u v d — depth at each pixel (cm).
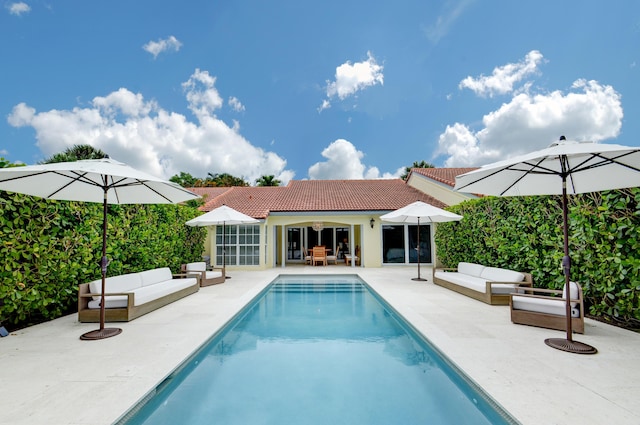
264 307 989
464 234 1371
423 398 444
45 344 574
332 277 1584
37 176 588
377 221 1923
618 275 638
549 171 594
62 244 733
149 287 896
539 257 870
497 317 746
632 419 347
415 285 1218
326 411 411
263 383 486
